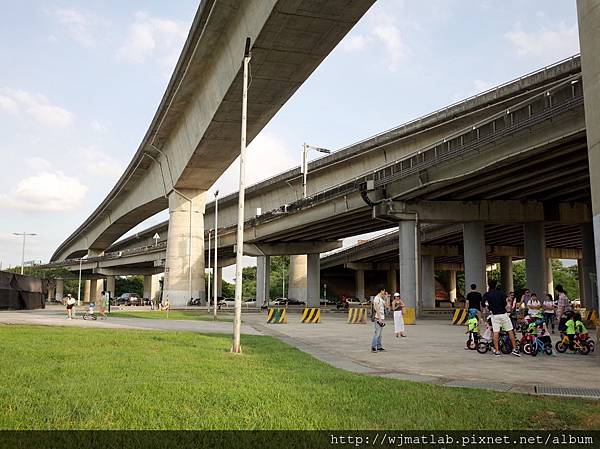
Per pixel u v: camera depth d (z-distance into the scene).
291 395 8.66
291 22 27.77
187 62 40.88
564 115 27.25
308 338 22.33
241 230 16.70
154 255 89.88
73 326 26.31
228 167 54.72
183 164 54.78
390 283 105.44
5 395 8.37
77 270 121.94
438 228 65.38
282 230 61.91
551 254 77.06
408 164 40.16
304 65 32.31
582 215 42.50
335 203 50.78
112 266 107.38
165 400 8.12
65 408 7.53
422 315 43.72
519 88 36.62
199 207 63.34
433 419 7.16
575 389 9.56
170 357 13.71
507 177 35.78
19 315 41.28
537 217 41.94
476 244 42.12
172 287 61.16
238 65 33.06
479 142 32.16
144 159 67.81
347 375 11.05
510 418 7.21
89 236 117.31
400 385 9.81
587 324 32.25
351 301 99.19
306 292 79.94
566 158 31.56
